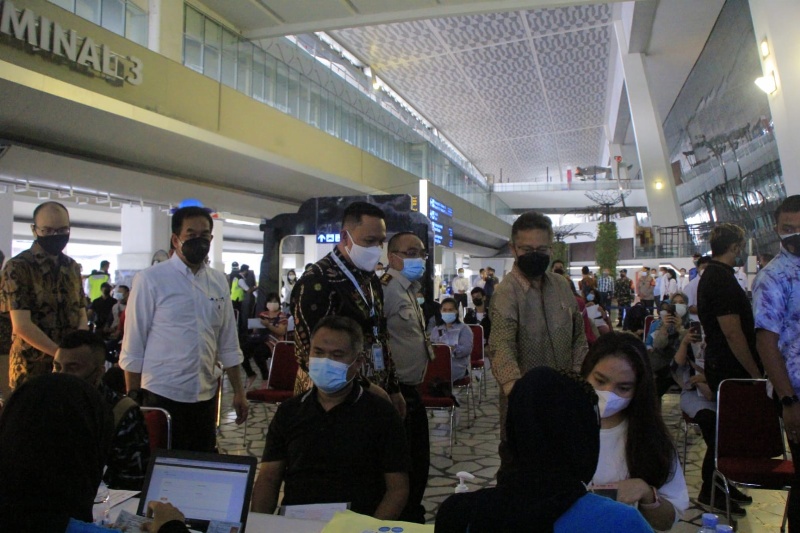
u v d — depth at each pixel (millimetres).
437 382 5457
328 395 2443
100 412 1412
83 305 3719
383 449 2441
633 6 20281
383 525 1889
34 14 8250
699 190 30250
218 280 3377
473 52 24438
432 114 34000
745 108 20219
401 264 3457
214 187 12797
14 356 3389
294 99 15438
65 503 1271
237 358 3455
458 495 1247
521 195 43500
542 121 36438
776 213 2770
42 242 3436
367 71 25672
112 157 10211
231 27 13492
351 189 16828
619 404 1922
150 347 3102
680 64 26469
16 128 8484
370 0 12375
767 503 4070
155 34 11258
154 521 1622
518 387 1255
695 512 3875
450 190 27734
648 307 17172
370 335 2852
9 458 1237
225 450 5453
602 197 41594
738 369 3707
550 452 1177
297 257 14070
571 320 2865
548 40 23828
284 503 2436
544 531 1120
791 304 2648
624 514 1120
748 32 18312
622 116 34031
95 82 9289
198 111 11484
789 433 2611
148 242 16859
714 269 3756
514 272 2861
